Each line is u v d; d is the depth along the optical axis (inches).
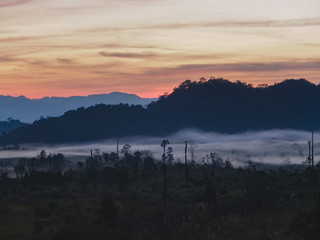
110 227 1264.8
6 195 2375.7
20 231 1518.2
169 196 2018.9
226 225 1230.3
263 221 1243.8
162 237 1173.7
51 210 1883.6
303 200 1539.1
